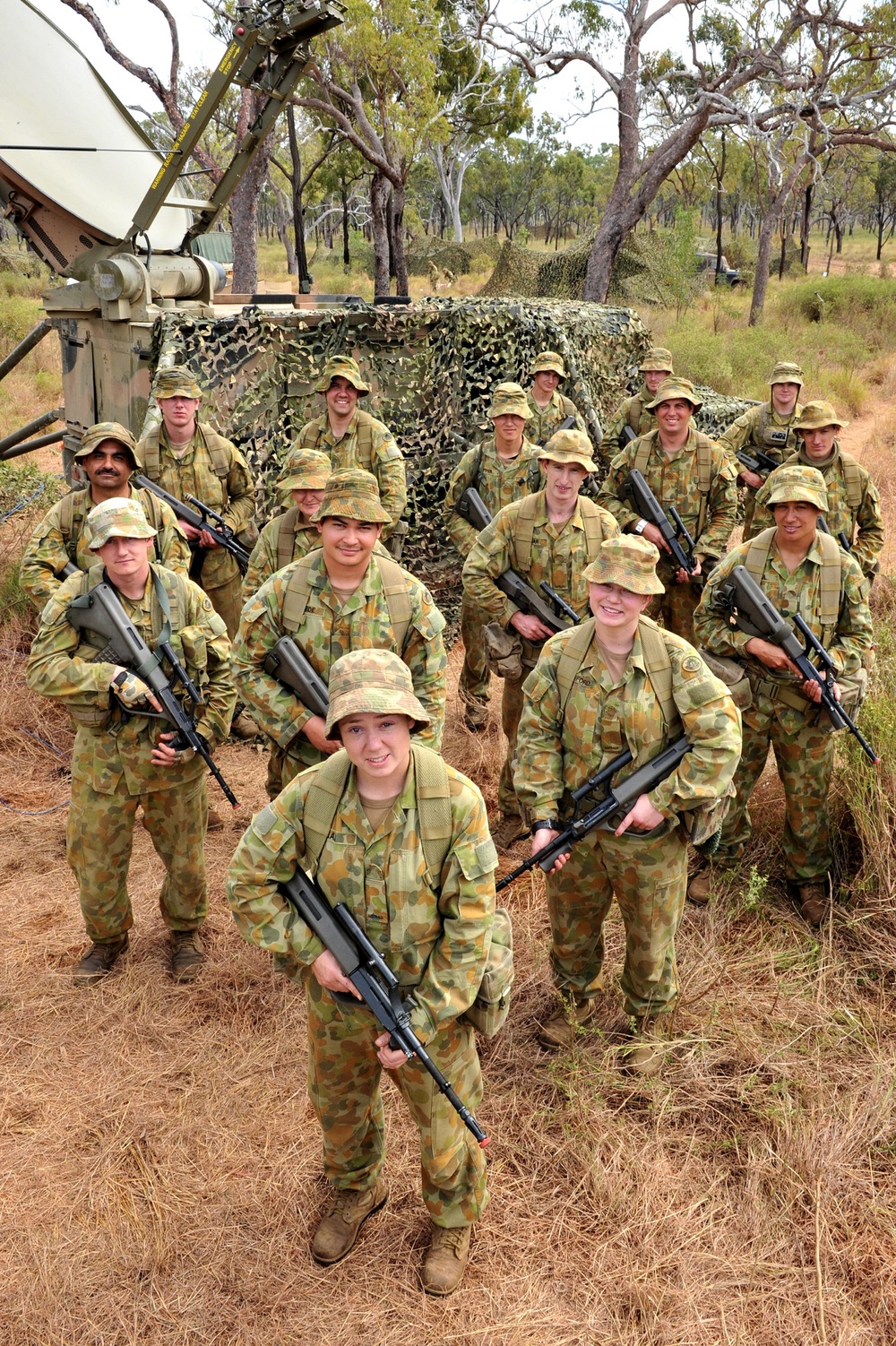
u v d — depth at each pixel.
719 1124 3.54
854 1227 3.14
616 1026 3.99
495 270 25.38
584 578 3.25
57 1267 3.02
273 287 27.44
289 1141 3.47
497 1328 2.84
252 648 3.75
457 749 6.46
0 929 4.61
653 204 48.44
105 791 3.95
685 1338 2.80
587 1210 3.22
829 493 5.73
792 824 4.61
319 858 2.58
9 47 7.34
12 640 7.33
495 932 2.77
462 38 18.86
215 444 6.07
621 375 9.93
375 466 6.01
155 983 4.27
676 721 3.35
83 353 7.25
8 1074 3.77
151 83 16.11
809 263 53.66
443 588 8.12
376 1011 2.54
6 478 9.04
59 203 6.81
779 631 4.25
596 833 3.46
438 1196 2.94
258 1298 2.94
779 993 4.11
